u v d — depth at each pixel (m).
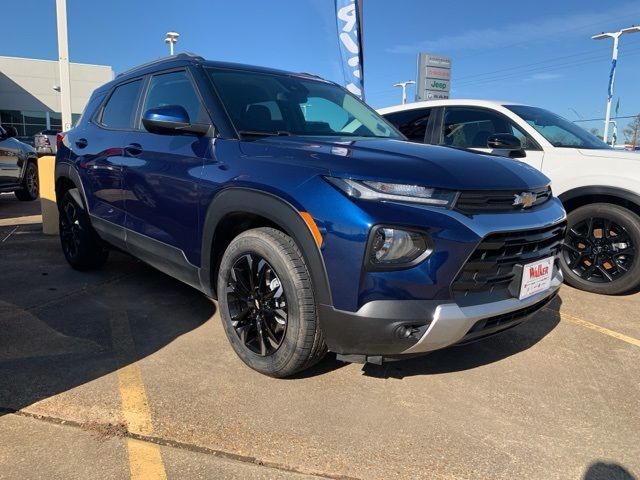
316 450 2.30
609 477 2.21
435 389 2.88
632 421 2.63
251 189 2.74
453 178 2.48
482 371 3.11
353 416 2.58
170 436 2.36
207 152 3.14
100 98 4.73
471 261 2.43
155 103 3.83
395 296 2.32
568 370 3.16
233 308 3.00
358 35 9.53
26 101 37.25
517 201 2.66
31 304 4.00
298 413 2.58
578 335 3.71
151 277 4.81
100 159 4.19
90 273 4.91
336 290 2.41
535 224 2.66
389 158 2.59
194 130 3.18
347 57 9.63
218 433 2.40
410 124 5.88
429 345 2.40
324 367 3.07
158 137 3.62
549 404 2.76
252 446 2.31
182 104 3.55
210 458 2.23
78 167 4.53
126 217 3.90
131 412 2.54
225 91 3.41
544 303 2.93
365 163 2.49
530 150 4.92
